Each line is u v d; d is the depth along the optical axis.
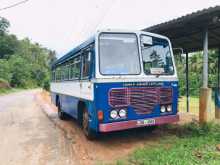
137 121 7.07
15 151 7.69
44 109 18.97
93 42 7.21
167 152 6.14
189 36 10.31
